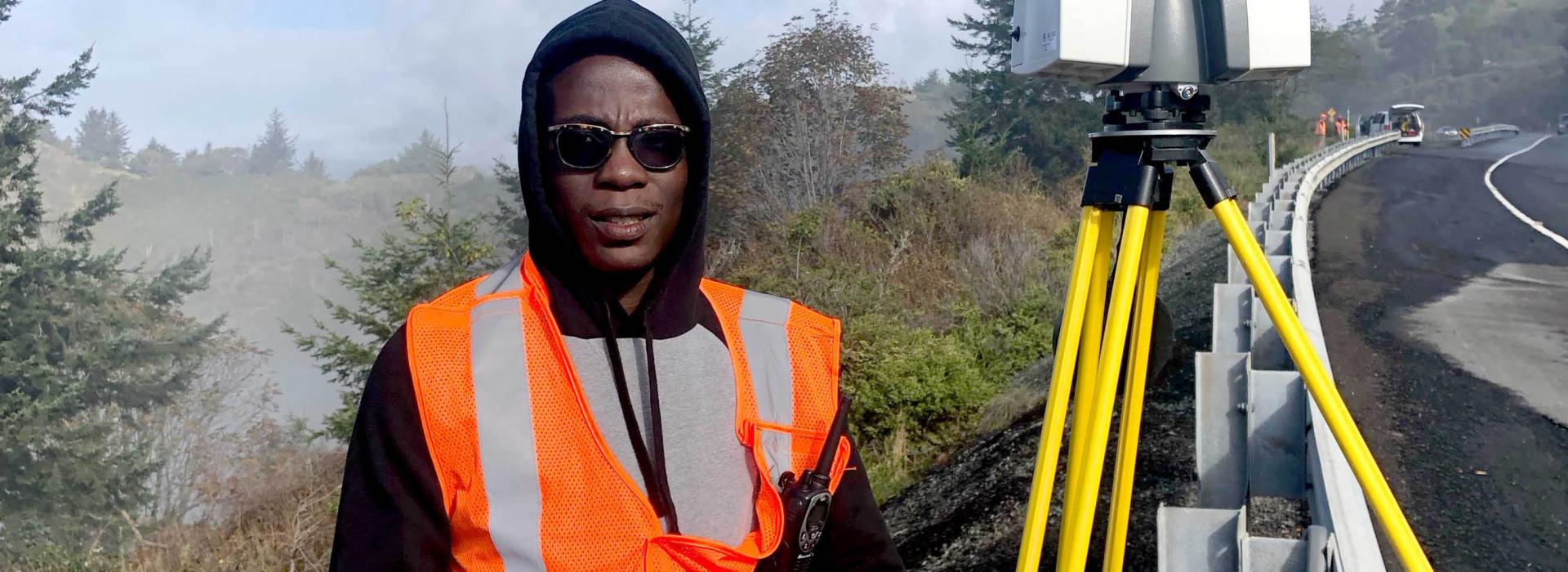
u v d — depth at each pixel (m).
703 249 1.35
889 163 21.44
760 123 21.27
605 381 1.26
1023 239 15.79
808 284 12.55
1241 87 36.16
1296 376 3.58
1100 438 1.84
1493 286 10.39
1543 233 14.36
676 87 1.28
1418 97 103.81
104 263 28.69
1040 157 32.03
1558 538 4.36
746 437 1.30
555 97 1.28
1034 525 1.88
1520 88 96.81
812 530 1.28
